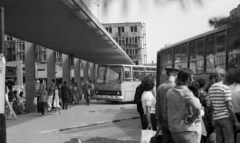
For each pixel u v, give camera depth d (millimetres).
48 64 31000
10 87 16859
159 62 15742
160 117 5727
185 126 4129
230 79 5684
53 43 24469
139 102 7992
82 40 22359
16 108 21297
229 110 5578
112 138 9812
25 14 10336
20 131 11539
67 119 15398
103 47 26953
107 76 26562
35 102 21453
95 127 12844
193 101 4059
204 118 6633
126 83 26312
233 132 5750
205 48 9523
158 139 5676
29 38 21391
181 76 4277
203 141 6441
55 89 18234
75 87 27484
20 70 36531
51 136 9930
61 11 8383
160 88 5738
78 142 6379
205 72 9531
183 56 11812
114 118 15406
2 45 4098
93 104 26438
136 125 13164
